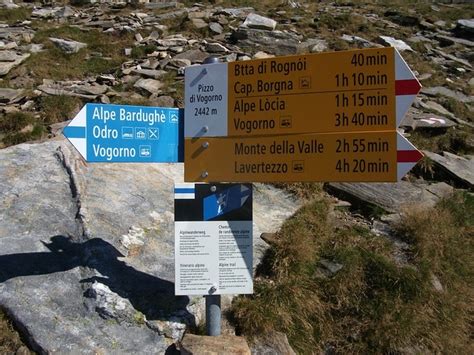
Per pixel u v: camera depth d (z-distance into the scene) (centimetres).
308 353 175
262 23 544
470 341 203
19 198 203
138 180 230
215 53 480
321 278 196
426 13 780
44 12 657
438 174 308
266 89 156
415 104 407
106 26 568
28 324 153
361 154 149
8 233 186
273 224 224
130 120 160
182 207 159
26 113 312
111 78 394
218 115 161
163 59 455
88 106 154
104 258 180
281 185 256
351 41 570
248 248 160
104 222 197
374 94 147
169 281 179
